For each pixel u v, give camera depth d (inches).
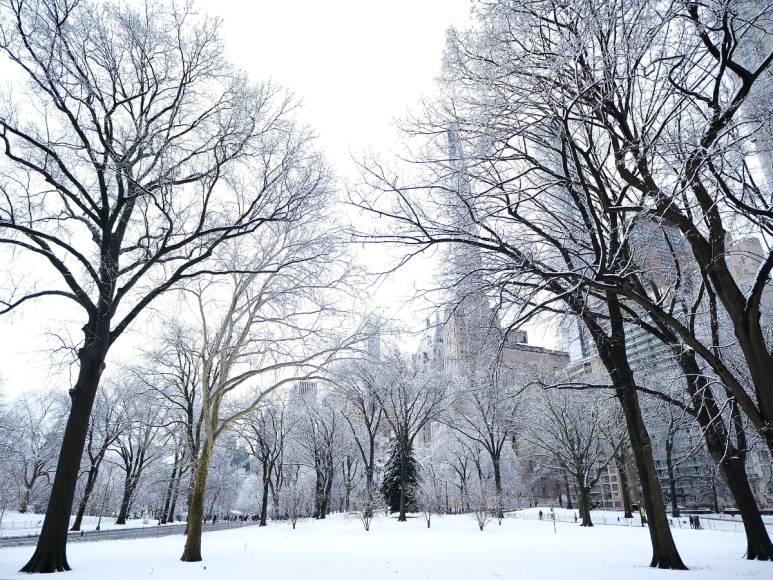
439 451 2016.5
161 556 609.0
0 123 457.4
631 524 1368.1
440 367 1437.0
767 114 295.3
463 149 435.2
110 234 550.6
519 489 2306.8
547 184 405.7
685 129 408.5
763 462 875.4
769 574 377.1
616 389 490.6
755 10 323.0
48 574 413.7
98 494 1946.4
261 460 1563.7
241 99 579.8
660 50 334.0
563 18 370.9
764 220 358.9
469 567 465.7
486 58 423.2
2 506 1421.0
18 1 461.4
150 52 554.6
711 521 1504.7
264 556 597.9
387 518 1427.2
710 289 488.1
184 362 1119.0
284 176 615.5
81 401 487.2
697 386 518.3
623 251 452.1
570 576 388.5
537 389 1183.6
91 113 492.1
